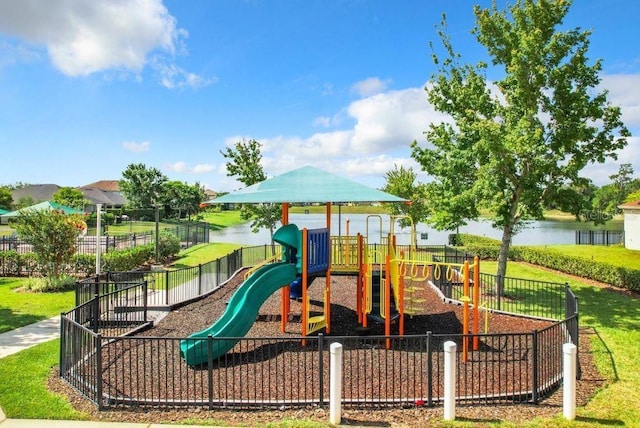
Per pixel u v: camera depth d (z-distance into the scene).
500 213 14.65
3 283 17.39
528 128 13.10
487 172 13.89
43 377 7.41
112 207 78.06
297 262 10.25
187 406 6.27
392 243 11.33
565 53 13.41
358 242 10.93
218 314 12.36
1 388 6.91
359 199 9.69
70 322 7.25
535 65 13.41
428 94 15.77
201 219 77.19
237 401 6.30
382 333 10.51
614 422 5.82
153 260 24.17
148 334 10.49
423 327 11.03
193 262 24.77
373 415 6.01
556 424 5.75
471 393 6.64
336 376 5.75
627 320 11.65
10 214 24.42
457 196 14.76
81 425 5.72
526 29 13.88
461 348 9.19
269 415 6.03
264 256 23.92
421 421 5.84
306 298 9.59
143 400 6.31
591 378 7.58
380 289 10.23
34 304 13.61
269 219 25.73
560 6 13.39
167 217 72.94
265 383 7.20
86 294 11.99
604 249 24.11
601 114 13.12
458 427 5.66
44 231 15.87
